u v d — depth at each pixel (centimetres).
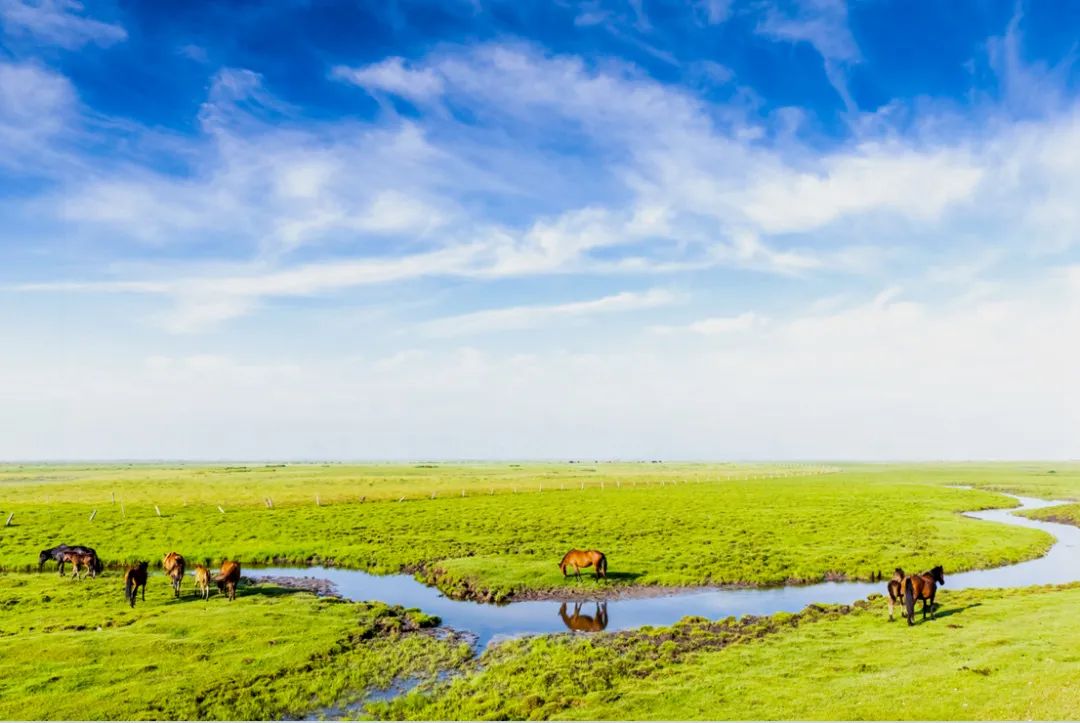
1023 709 1470
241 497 7881
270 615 2795
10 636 2467
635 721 1636
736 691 1809
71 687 1973
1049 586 3095
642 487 10138
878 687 1739
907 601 2414
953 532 5016
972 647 2039
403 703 1859
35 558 4122
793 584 3522
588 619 2866
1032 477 14200
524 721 1697
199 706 1853
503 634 2645
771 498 7894
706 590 3388
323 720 1783
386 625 2719
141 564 3050
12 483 10988
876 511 6431
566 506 6931
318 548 4547
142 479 12319
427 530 5231
